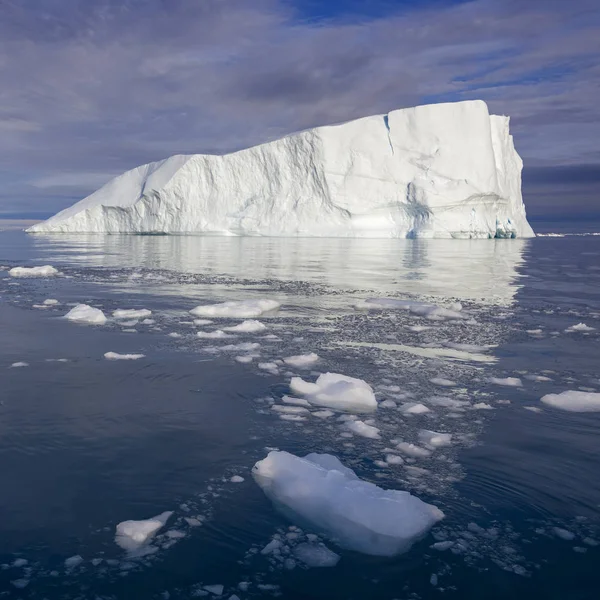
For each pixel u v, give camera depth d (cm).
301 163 3350
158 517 271
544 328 774
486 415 425
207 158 3425
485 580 231
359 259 1878
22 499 286
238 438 370
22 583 223
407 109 3294
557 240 3950
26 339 652
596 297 1083
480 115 3231
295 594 221
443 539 259
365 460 341
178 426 389
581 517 278
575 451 358
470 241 3139
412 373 537
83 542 251
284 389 476
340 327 758
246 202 3450
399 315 855
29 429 378
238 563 240
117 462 331
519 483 313
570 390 484
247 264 1681
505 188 3516
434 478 318
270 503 289
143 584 224
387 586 227
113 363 548
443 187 3150
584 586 227
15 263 1698
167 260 1808
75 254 2052
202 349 615
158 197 3428
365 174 3269
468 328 765
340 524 270
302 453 349
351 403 443
